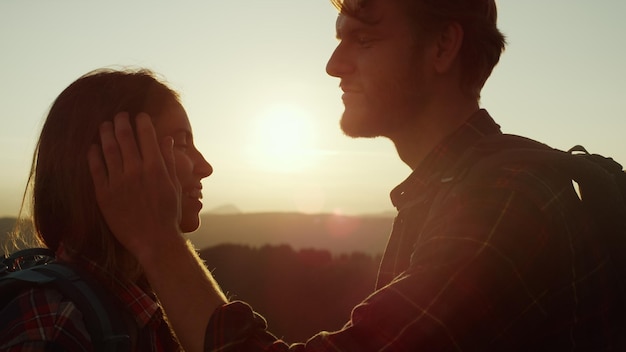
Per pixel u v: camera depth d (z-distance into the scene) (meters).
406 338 1.29
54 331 1.37
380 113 1.77
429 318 1.30
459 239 1.35
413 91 1.74
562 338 1.40
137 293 1.67
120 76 1.78
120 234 1.59
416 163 1.84
